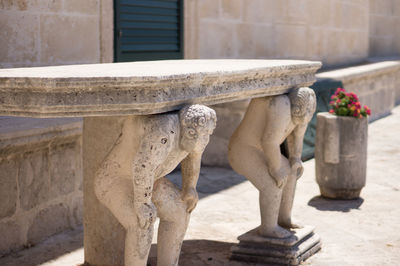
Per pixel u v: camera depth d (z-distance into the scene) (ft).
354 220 16.03
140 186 8.79
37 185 14.21
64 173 15.11
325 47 33.78
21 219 13.80
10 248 13.57
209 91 9.53
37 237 14.34
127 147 9.29
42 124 13.99
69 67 10.66
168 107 8.77
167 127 8.66
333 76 27.68
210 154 22.67
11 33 16.14
